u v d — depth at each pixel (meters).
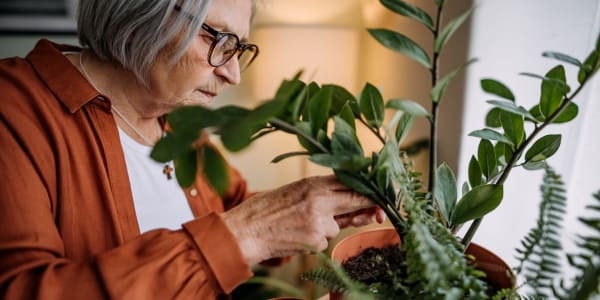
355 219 0.60
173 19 0.57
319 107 0.41
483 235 0.84
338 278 0.37
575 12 0.74
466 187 0.52
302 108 0.41
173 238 0.44
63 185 0.60
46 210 0.54
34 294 0.41
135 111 0.75
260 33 1.24
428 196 0.44
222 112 0.31
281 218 0.49
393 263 0.54
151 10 0.56
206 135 0.31
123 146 0.74
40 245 0.48
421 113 0.40
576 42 0.75
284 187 0.52
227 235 0.44
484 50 0.75
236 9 0.62
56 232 0.53
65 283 0.41
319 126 0.41
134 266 0.41
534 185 0.84
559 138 0.47
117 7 0.58
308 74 1.22
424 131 0.97
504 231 0.86
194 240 0.43
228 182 0.29
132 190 0.74
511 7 0.74
